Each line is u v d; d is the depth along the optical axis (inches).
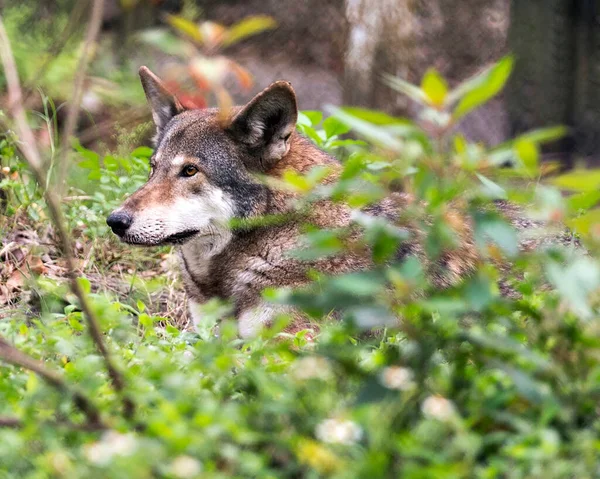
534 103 848.3
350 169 235.3
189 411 238.7
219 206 427.8
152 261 521.7
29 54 714.8
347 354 246.4
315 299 228.5
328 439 220.2
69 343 289.3
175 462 206.2
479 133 877.2
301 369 249.0
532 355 228.1
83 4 251.9
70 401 240.5
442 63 983.6
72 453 224.8
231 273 430.9
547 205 222.1
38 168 234.4
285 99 422.3
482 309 236.8
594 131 831.7
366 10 771.4
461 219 274.5
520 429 231.9
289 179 235.3
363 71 778.8
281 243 422.0
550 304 249.8
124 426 231.1
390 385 225.6
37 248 477.4
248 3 1036.5
